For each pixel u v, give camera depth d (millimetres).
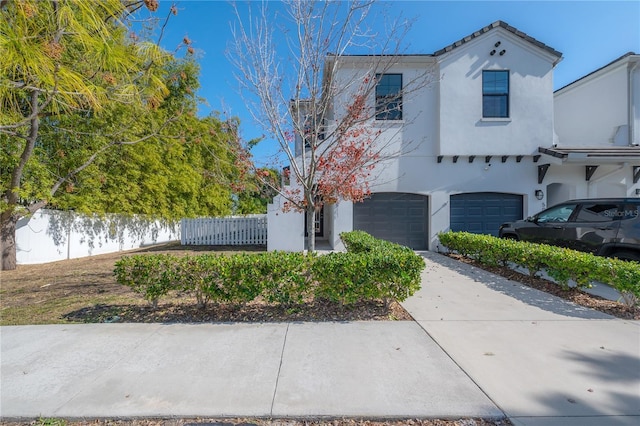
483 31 11625
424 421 2736
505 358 3701
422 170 12008
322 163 6723
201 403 2916
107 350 3941
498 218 12203
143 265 5164
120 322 4922
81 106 4789
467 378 3285
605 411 2779
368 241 7797
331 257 5352
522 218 12188
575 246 7617
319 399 2963
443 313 5219
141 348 3988
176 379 3299
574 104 14164
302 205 6980
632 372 3387
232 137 7156
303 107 7227
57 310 5516
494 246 8344
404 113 11898
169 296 6129
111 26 4613
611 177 11844
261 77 6695
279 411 2809
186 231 14711
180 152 16375
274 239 11898
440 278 7672
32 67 3469
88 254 13008
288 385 3180
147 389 3133
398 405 2879
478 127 11727
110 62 4152
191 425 2711
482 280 7469
